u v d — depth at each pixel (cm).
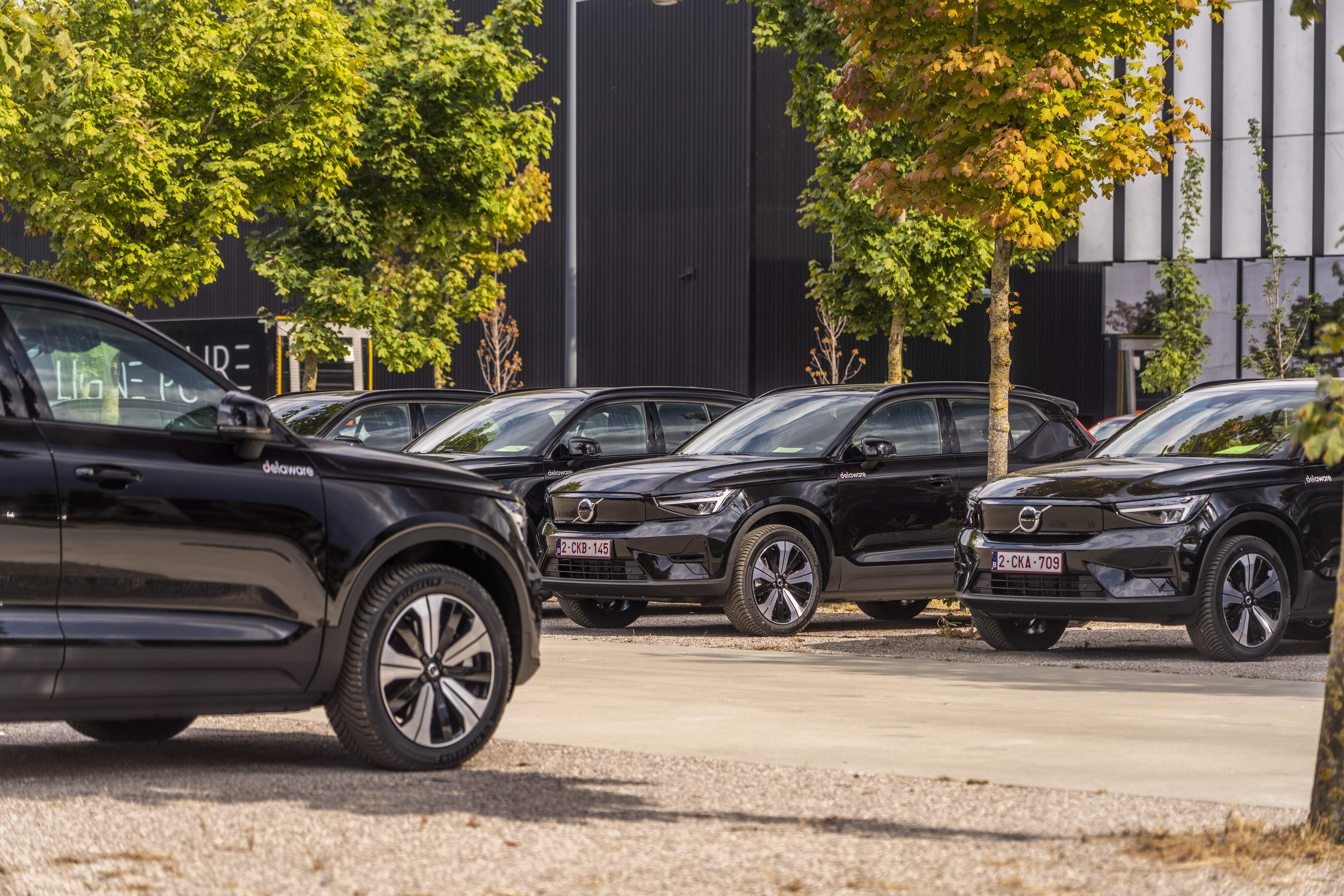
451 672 804
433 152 2778
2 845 622
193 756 841
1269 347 4538
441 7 2872
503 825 656
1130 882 555
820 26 2327
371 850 613
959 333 5031
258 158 2414
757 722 941
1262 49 4719
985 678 1158
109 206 2298
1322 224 4678
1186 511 1259
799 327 4800
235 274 5603
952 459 1609
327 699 787
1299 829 626
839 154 2650
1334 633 621
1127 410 5112
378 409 1983
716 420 1702
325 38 2473
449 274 3114
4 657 694
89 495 722
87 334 750
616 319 4975
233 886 561
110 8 2342
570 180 3244
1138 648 1409
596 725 930
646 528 1482
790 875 569
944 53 1519
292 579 769
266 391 3259
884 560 1554
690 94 4816
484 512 834
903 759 813
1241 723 938
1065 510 1287
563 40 5038
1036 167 1527
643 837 633
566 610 1625
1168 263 4694
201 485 750
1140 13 1566
